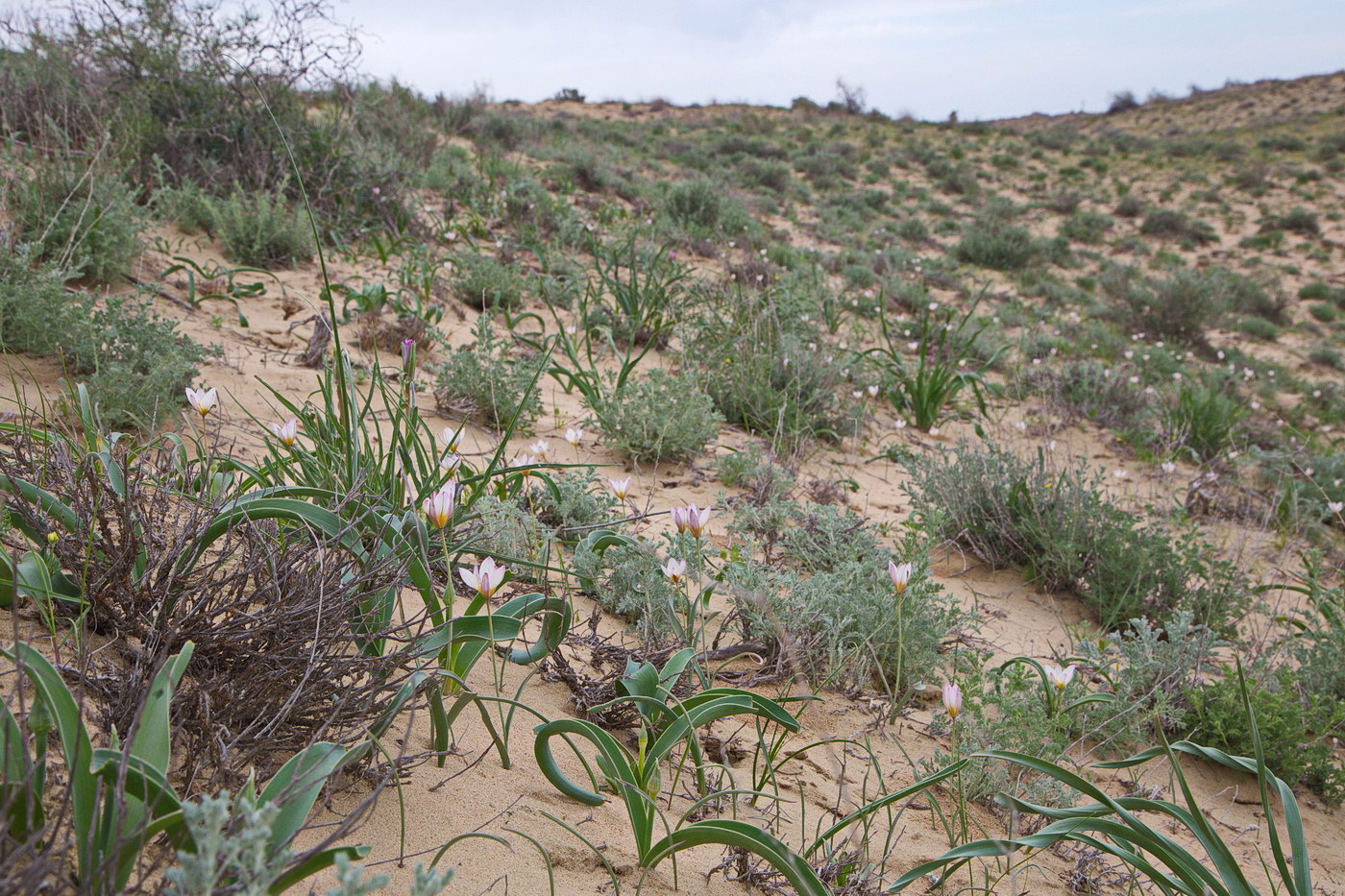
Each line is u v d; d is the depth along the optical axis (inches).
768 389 227.3
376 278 261.7
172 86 277.9
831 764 97.3
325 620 72.5
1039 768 72.1
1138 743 119.1
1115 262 837.2
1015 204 1087.0
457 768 77.0
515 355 223.9
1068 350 432.8
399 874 62.2
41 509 77.1
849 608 117.4
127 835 49.0
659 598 109.6
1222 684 123.0
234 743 61.6
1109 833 70.8
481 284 269.0
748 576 113.6
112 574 74.3
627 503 155.9
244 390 159.0
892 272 525.3
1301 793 121.4
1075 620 160.7
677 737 77.7
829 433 235.6
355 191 305.0
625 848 73.5
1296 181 1381.6
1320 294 826.8
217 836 38.9
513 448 167.9
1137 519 170.9
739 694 82.8
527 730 86.3
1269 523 241.0
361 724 72.4
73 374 140.3
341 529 80.1
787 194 877.8
